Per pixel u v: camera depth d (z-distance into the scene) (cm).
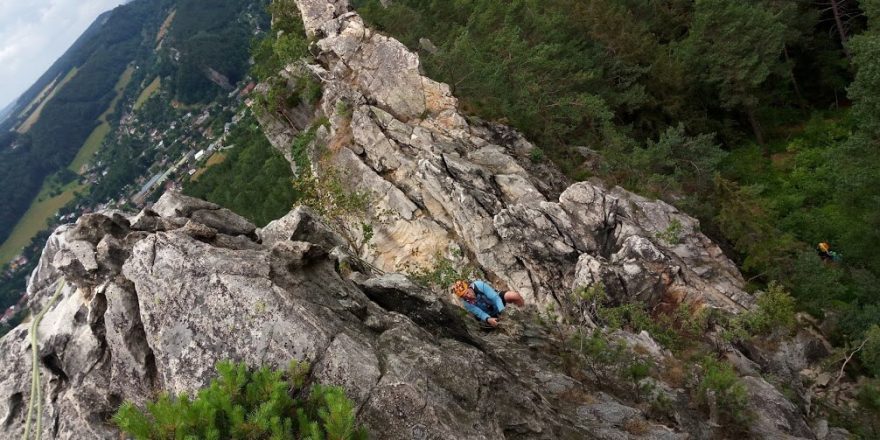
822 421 2034
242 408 770
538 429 1004
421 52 5141
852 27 5550
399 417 862
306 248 1130
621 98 4881
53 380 1027
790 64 5272
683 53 5003
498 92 4266
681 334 2597
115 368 977
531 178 3484
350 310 1066
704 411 1568
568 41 5319
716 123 5244
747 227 3628
